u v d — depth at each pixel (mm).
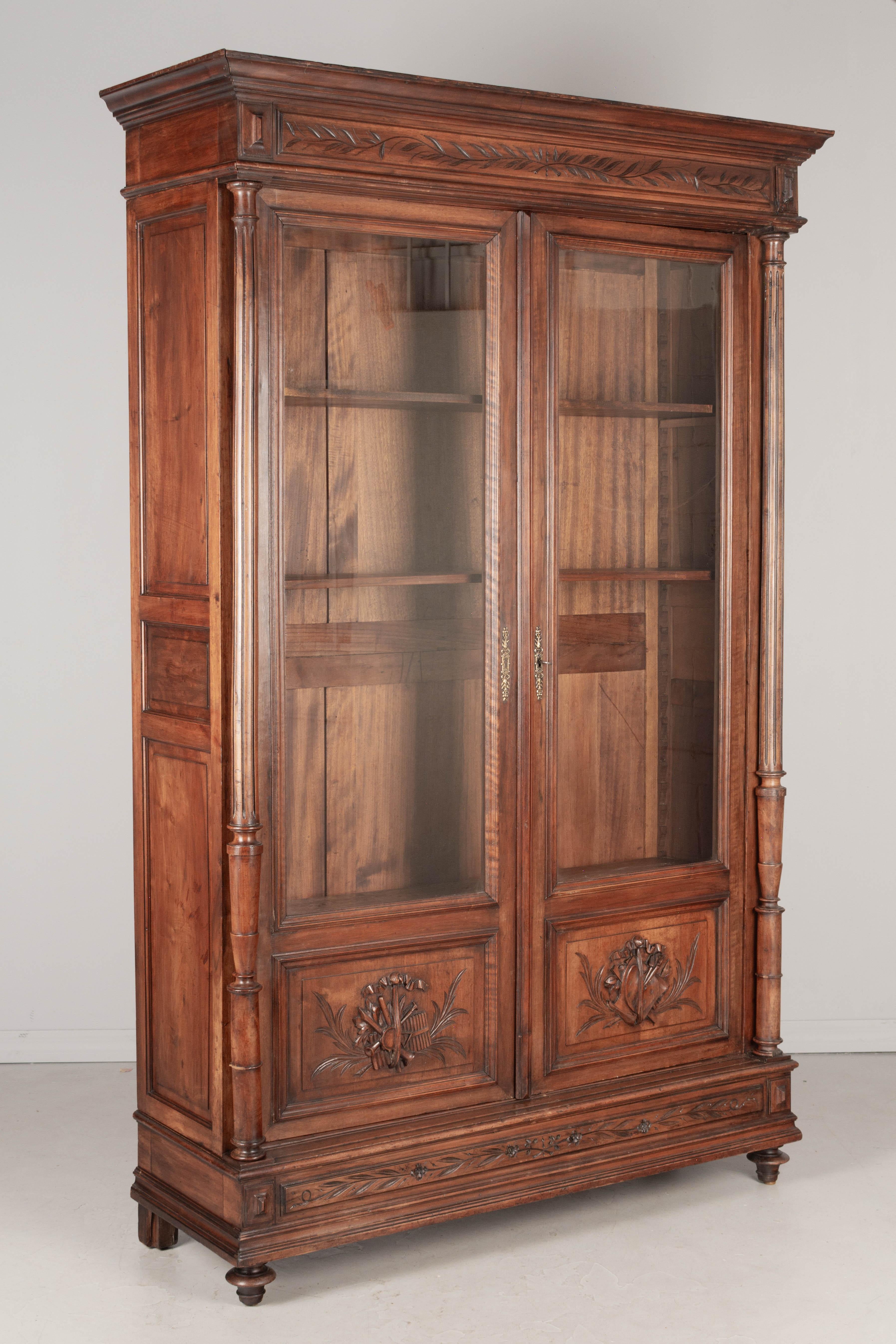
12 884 3908
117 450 3879
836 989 4098
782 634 3314
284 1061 2654
